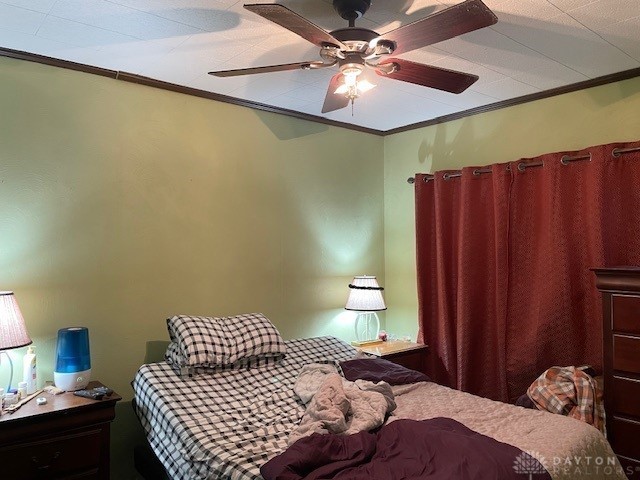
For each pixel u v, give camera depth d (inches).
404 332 159.3
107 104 107.7
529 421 80.5
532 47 94.3
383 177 164.9
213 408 88.6
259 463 67.5
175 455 79.2
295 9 79.0
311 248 144.2
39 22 83.4
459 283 132.6
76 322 102.7
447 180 141.5
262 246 133.0
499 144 134.0
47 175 99.7
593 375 105.6
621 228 107.0
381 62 76.5
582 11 79.5
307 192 143.7
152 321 113.0
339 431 73.5
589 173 110.3
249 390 98.5
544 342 115.8
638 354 87.5
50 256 99.8
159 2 76.7
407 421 75.5
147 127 113.5
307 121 144.6
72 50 95.9
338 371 109.7
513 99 128.7
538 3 76.7
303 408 90.3
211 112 124.0
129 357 109.3
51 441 81.0
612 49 95.4
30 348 93.9
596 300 109.6
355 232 156.5
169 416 84.6
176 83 115.6
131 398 109.0
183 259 118.3
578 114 118.0
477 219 133.3
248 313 129.1
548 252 116.5
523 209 123.8
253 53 97.5
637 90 108.3
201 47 94.4
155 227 114.2
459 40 91.0
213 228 123.6
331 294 148.8
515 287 123.6
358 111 139.6
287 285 138.0
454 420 77.4
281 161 137.9
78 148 103.7
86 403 84.8
